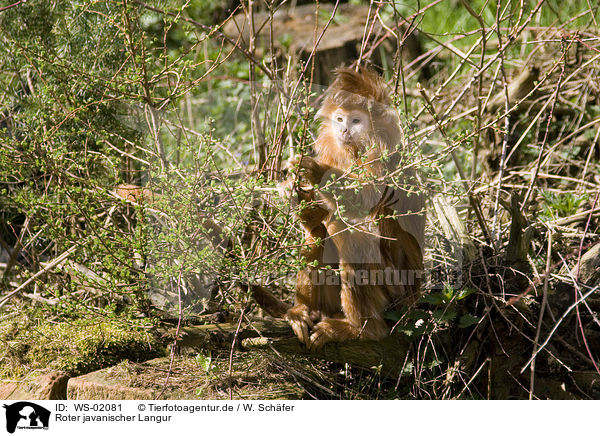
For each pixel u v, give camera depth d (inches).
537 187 324.2
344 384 230.1
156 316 243.6
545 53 388.5
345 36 445.1
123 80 236.5
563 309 244.4
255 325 233.5
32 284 281.4
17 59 275.9
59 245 269.1
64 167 241.6
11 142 235.5
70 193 228.7
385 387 231.1
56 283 275.6
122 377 220.5
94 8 270.7
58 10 278.2
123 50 270.7
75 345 243.3
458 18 503.5
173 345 217.3
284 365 225.3
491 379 231.3
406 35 272.2
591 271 245.9
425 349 224.4
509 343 234.7
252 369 226.1
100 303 265.9
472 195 249.1
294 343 228.7
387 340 232.7
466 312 239.8
